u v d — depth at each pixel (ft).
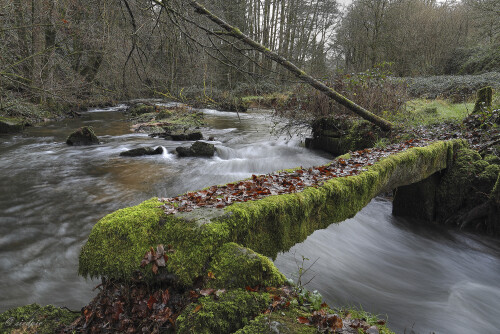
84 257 7.64
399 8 84.64
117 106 81.46
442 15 80.18
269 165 34.81
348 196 12.59
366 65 98.37
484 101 29.94
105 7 14.05
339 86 36.96
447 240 21.20
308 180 12.80
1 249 17.22
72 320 8.38
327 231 20.22
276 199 9.91
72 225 20.34
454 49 83.20
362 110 29.01
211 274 7.18
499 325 13.29
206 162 36.01
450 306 14.26
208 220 8.04
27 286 14.17
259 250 9.18
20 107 51.96
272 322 6.16
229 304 6.50
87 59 37.09
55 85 33.01
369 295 14.64
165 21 13.84
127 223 7.84
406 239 21.27
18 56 34.78
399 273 17.06
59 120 60.03
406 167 17.31
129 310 7.37
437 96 55.67
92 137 43.06
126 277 7.42
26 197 24.72
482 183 21.18
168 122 59.41
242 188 11.54
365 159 17.06
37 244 17.92
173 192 26.94
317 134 38.47
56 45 30.68
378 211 25.26
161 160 36.47
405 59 82.43
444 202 22.41
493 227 20.54
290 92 38.50
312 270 15.94
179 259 7.42
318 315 6.48
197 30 14.76
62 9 23.97
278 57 19.10
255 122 63.62
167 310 6.95
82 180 28.99
